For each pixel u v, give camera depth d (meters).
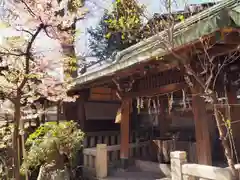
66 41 4.64
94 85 6.88
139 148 7.62
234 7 3.41
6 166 5.79
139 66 4.71
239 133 5.66
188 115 8.19
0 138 6.24
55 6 4.08
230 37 3.22
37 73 4.35
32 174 5.51
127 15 3.86
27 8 3.77
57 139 5.38
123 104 6.58
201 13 4.96
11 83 3.90
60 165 5.22
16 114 3.60
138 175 5.89
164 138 7.14
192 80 4.26
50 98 6.23
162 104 8.09
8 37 4.13
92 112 8.53
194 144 6.13
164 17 3.80
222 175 3.06
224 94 5.19
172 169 3.81
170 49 3.30
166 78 5.37
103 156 5.89
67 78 5.68
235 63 5.03
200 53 3.92
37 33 3.77
